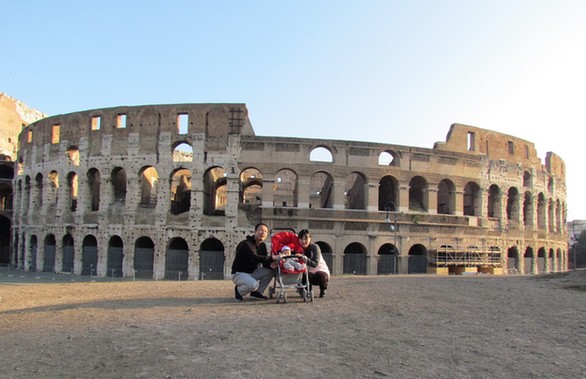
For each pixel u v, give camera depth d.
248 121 64.25
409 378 10.07
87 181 67.44
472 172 70.81
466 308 19.47
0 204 92.56
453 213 68.75
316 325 15.34
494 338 13.91
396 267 64.31
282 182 99.12
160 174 63.75
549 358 11.83
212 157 63.22
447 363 11.23
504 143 75.50
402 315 17.58
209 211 70.56
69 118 69.81
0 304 22.97
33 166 74.88
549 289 26.97
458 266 66.31
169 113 64.69
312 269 21.45
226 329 14.52
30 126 77.31
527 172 78.69
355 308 19.05
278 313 17.53
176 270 62.19
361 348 12.46
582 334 14.61
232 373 10.12
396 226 64.75
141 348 12.08
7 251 92.81
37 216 72.75
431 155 67.81
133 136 65.12
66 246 68.56
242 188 78.31
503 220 73.44
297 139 63.50
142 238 67.12
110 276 64.06
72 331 14.23
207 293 24.95
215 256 62.16
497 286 28.81
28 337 13.49
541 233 79.75
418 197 72.00
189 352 11.75
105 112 66.94
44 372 10.15
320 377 10.03
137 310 18.27
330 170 63.75
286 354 11.72
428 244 66.25
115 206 65.00
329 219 62.44
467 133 72.12
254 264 21.33
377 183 64.62
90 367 10.48
